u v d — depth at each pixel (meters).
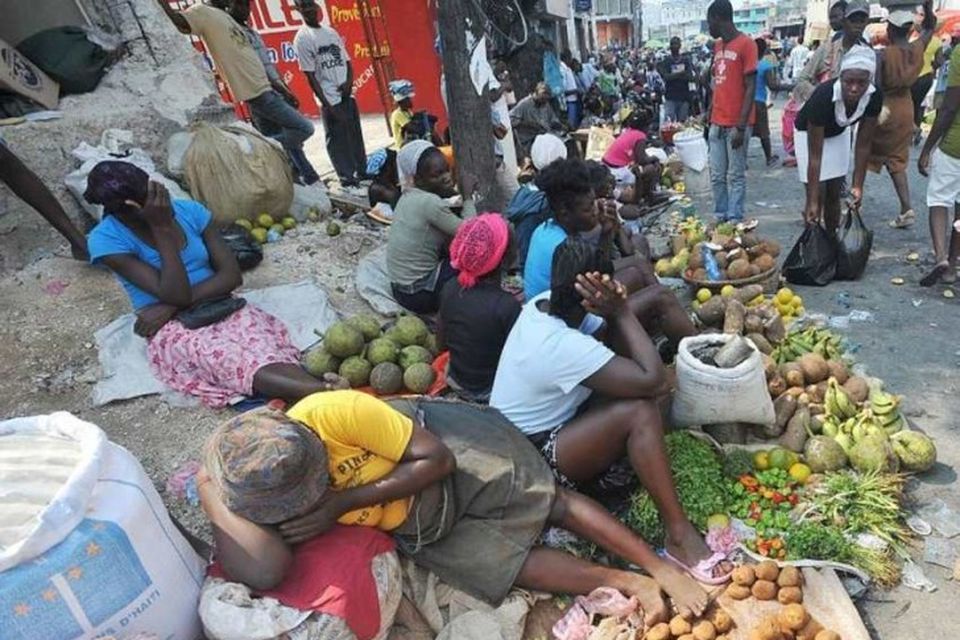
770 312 3.91
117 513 1.90
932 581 2.56
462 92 5.45
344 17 12.74
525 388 2.73
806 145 5.00
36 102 5.32
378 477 2.32
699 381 2.92
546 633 2.51
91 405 3.56
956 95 4.36
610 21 44.78
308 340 4.11
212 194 5.22
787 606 2.36
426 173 4.52
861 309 4.62
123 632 1.93
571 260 2.62
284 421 2.10
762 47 8.53
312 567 2.17
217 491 2.14
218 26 5.89
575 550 2.70
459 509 2.54
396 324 4.04
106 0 6.11
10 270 4.63
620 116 11.86
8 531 1.83
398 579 2.39
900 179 5.81
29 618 1.76
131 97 5.84
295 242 5.31
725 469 2.98
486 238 3.18
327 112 7.33
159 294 3.44
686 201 7.46
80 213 5.00
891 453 2.93
